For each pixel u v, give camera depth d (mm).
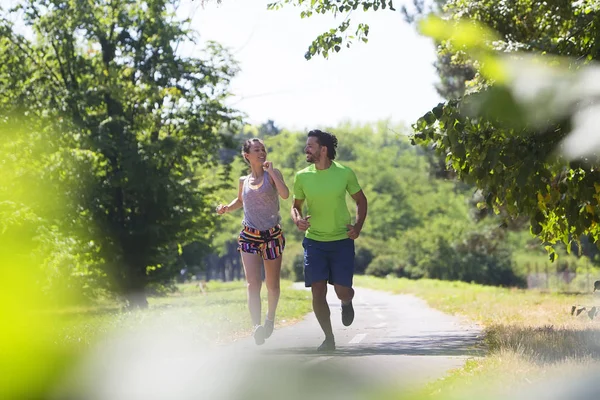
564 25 13133
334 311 26438
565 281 72438
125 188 45438
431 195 141125
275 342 12664
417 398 4156
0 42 46688
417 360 8969
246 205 10414
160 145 45188
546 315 19250
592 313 11922
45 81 47406
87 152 41344
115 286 45375
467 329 15945
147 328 14742
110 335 12883
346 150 164875
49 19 46531
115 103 47344
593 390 3986
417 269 104125
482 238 57281
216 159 49656
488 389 5219
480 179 9203
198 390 4684
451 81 39500
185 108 46906
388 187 142500
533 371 6422
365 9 13531
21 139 41469
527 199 8938
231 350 10391
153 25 47156
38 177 39281
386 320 20188
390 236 138000
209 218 48750
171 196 45375
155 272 48781
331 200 10570
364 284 75250
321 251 10680
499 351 8781
